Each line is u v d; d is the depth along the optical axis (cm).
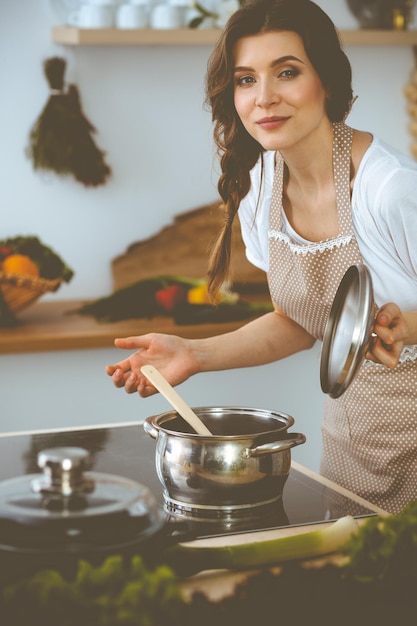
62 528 108
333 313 163
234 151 206
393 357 153
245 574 128
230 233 220
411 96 391
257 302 358
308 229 207
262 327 216
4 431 344
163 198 376
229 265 224
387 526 117
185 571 124
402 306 198
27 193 362
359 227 195
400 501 214
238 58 181
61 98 351
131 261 372
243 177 211
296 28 176
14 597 102
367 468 218
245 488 151
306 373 370
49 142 351
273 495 156
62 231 367
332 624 113
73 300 371
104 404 351
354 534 118
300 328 221
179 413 162
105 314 346
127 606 100
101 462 177
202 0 349
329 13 377
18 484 115
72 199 366
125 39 338
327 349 163
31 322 338
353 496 162
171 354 195
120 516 110
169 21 343
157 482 166
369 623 114
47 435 195
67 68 360
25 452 182
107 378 349
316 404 373
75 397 348
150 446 188
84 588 104
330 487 167
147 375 167
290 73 178
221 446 150
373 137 197
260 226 219
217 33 346
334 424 223
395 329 150
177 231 376
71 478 111
